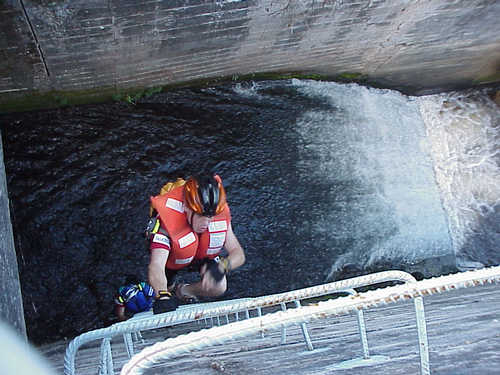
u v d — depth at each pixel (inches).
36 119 362.0
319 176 408.8
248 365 102.2
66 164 364.5
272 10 329.4
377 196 419.5
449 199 440.1
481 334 95.0
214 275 185.0
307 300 379.6
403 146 438.0
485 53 426.0
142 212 371.9
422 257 419.2
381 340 113.8
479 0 361.1
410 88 451.8
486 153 457.7
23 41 292.4
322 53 386.3
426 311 180.2
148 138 381.1
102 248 361.7
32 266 345.4
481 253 431.5
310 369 86.5
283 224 391.9
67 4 277.1
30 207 351.9
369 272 403.2
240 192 387.2
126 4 289.0
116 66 338.0
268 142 402.3
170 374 108.5
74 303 348.5
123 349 195.3
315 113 417.7
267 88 408.8
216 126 393.7
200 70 373.4
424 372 64.8
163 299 167.9
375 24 362.9
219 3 310.7
